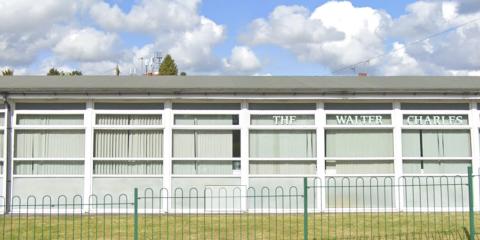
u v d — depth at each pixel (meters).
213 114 14.58
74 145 14.47
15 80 16.02
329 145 14.73
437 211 14.58
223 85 14.61
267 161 14.64
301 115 14.67
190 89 14.02
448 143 14.84
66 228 12.03
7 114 14.20
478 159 14.74
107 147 14.50
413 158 14.73
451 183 14.68
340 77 17.52
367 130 14.79
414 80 16.42
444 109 14.82
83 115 14.45
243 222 12.88
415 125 14.76
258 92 14.21
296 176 14.62
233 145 14.61
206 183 14.52
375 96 14.36
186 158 14.52
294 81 15.94
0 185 14.20
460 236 10.93
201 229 11.95
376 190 14.66
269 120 14.66
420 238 10.80
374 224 12.57
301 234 11.33
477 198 14.64
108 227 12.25
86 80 16.09
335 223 12.45
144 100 14.34
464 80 16.44
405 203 14.61
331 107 14.71
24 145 14.41
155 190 14.47
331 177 14.62
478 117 14.78
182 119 14.60
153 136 14.59
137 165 14.54
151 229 12.00
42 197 14.30
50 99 14.16
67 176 14.36
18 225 12.51
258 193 14.55
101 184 14.40
